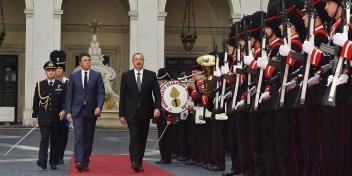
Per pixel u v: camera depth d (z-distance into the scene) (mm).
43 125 17141
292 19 11117
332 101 8664
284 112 10828
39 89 17234
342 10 8867
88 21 50156
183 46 50750
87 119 16812
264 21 11984
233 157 14227
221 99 14680
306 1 10047
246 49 12781
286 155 10922
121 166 17969
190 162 18484
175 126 20172
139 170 16359
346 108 9062
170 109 18594
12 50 49188
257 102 11812
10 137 31938
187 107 18297
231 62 15375
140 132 16562
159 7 43875
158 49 43750
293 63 10188
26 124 42219
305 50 9570
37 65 42531
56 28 42844
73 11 49969
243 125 13094
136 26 43625
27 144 27328
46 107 17172
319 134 9680
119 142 29484
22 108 49031
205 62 15789
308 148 9867
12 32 49250
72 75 16906
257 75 11867
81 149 16578
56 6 42906
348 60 8680
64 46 49906
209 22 51031
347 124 9102
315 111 9719
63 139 18406
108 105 40969
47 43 42656
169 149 18875
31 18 42656
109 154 22656
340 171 9195
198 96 17000
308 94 9742
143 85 16609
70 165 18359
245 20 13523
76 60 50219
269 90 11414
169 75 21422
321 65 9398
